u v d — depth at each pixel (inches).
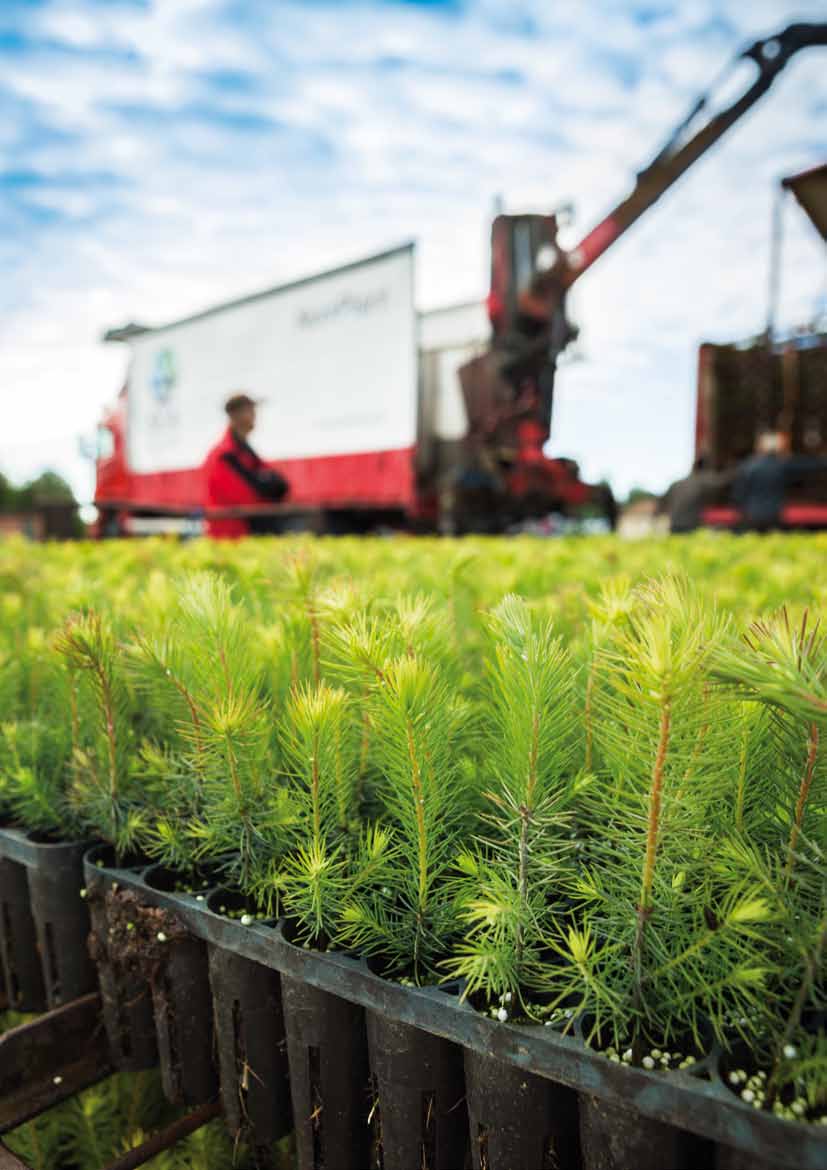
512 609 40.8
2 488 3914.9
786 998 35.0
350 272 634.8
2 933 65.2
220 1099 54.3
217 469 438.3
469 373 683.4
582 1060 35.0
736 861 36.1
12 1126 51.9
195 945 51.8
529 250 642.2
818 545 163.5
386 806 48.9
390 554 146.8
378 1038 43.1
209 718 48.1
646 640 31.8
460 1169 44.6
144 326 845.8
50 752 66.9
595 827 39.9
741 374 643.5
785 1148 30.2
